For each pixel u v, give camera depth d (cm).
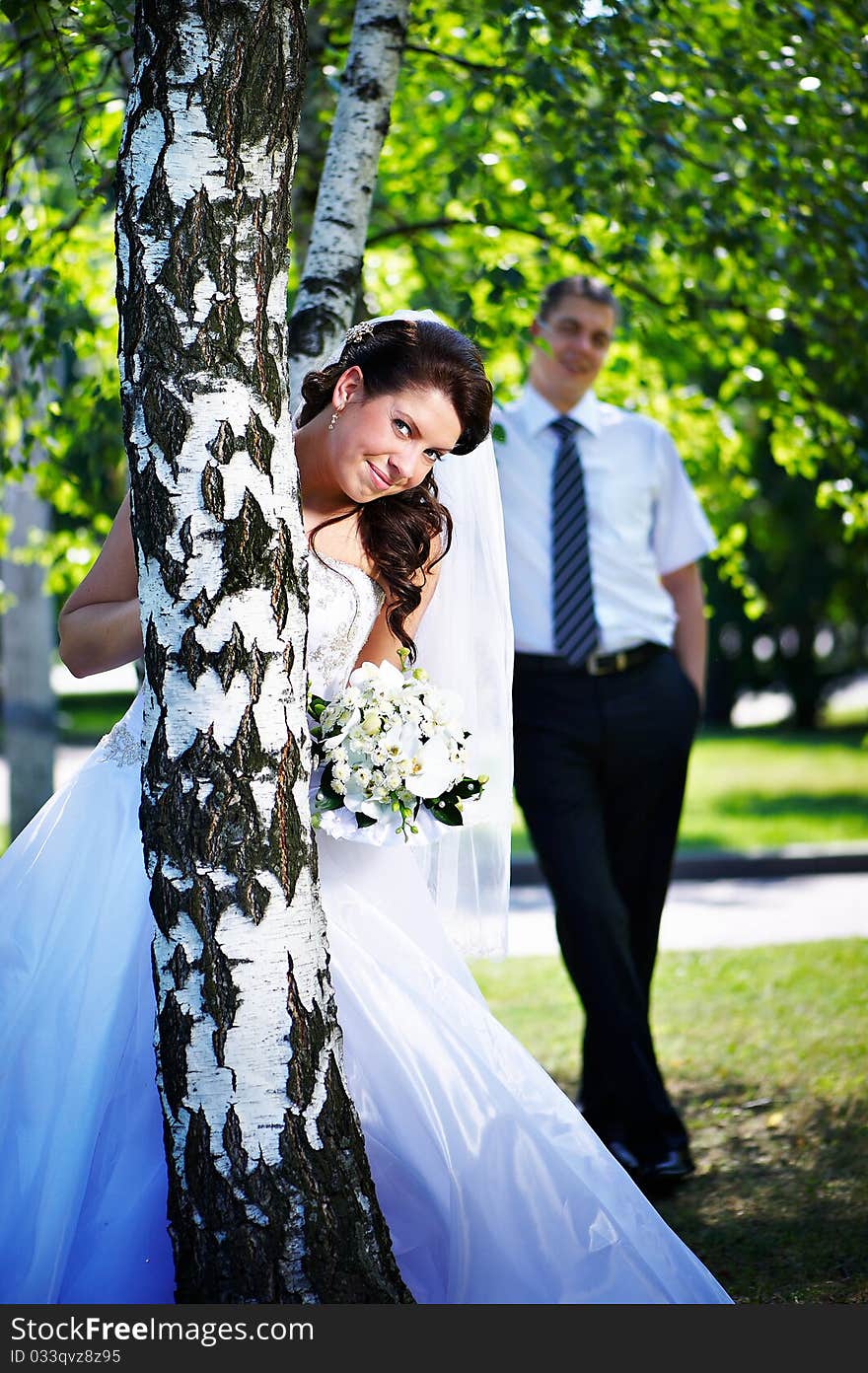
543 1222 259
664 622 447
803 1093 456
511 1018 560
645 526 450
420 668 313
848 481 563
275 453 231
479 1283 256
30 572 997
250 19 222
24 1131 253
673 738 436
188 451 224
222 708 226
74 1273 243
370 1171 248
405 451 270
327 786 262
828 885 887
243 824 227
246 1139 225
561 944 423
